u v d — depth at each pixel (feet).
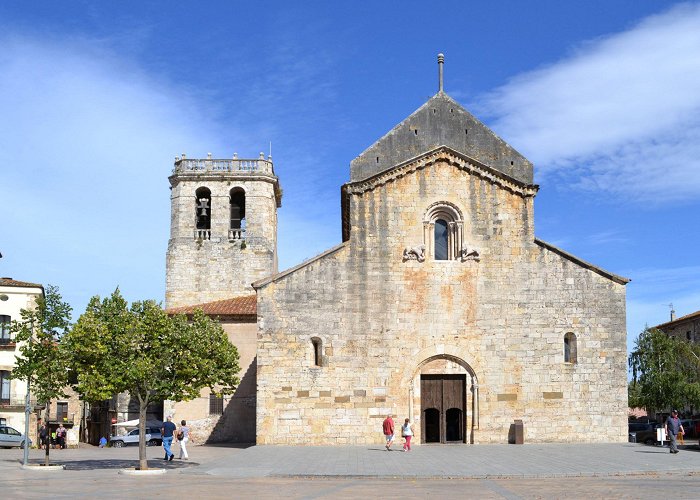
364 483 102.22
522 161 170.09
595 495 86.69
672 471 113.60
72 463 143.95
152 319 127.65
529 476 109.19
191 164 263.90
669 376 222.89
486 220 166.30
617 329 162.91
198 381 132.36
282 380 160.04
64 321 136.67
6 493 90.48
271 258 260.01
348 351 161.38
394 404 160.35
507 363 162.09
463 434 160.97
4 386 223.51
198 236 260.01
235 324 211.82
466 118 172.55
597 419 161.07
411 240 165.27
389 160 170.40
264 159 267.59
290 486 98.12
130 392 127.03
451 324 163.02
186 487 97.04
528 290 164.04
